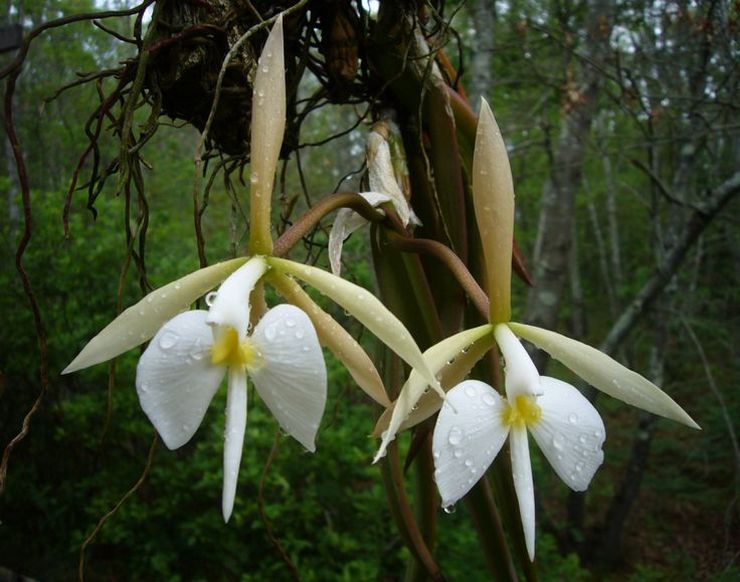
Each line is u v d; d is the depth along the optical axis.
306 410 0.73
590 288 15.01
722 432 6.22
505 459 1.11
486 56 4.28
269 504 4.20
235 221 1.14
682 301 7.57
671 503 6.46
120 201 5.11
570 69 4.34
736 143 3.74
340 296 0.76
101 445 1.11
